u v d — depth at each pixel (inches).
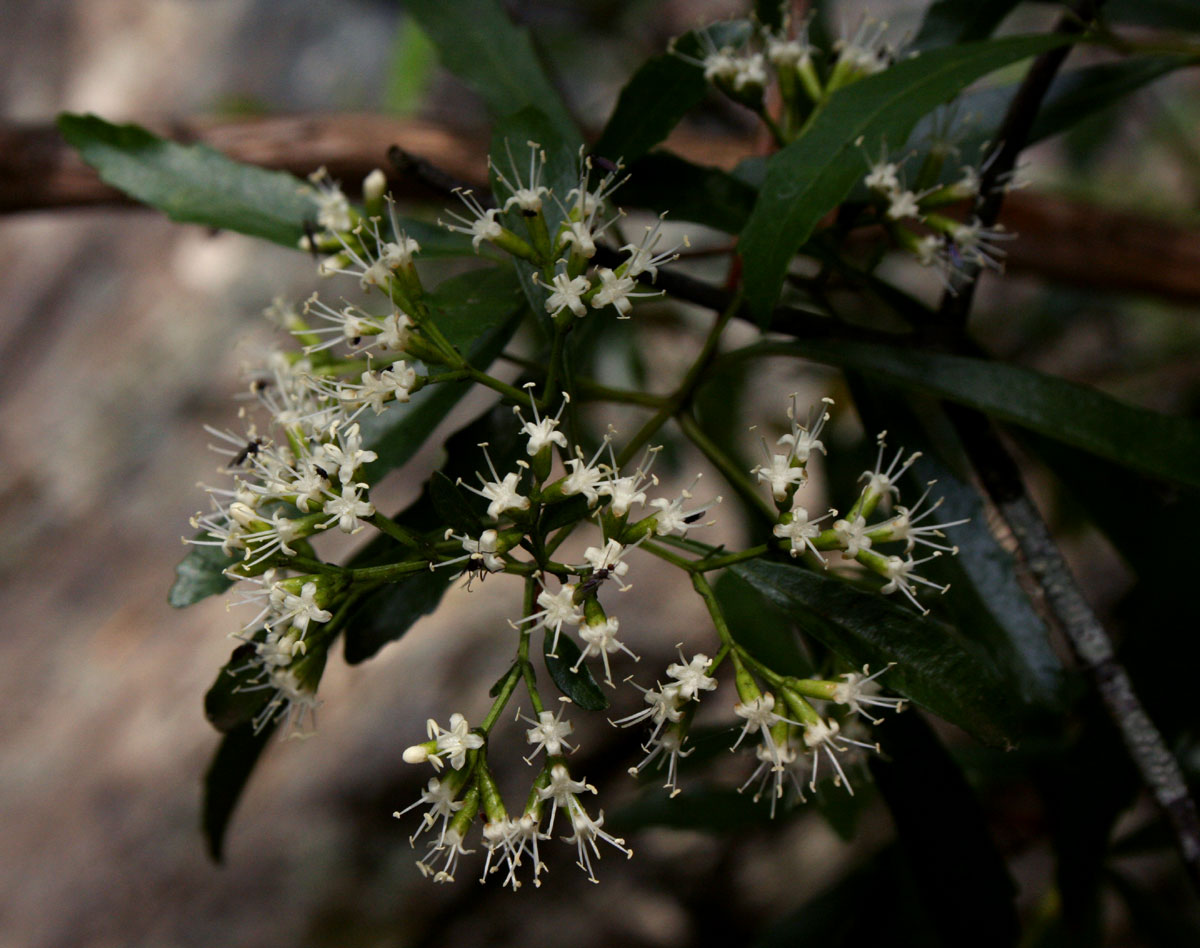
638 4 21.7
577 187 11.2
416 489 22.2
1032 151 23.3
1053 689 12.0
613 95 22.2
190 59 30.1
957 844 12.0
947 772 12.0
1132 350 21.0
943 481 12.4
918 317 12.4
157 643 22.7
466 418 22.4
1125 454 11.6
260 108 20.0
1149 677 12.7
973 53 11.3
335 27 29.7
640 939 18.3
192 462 25.5
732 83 12.2
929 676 10.9
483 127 15.2
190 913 19.2
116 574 24.2
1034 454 13.0
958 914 12.0
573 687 10.6
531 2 21.6
